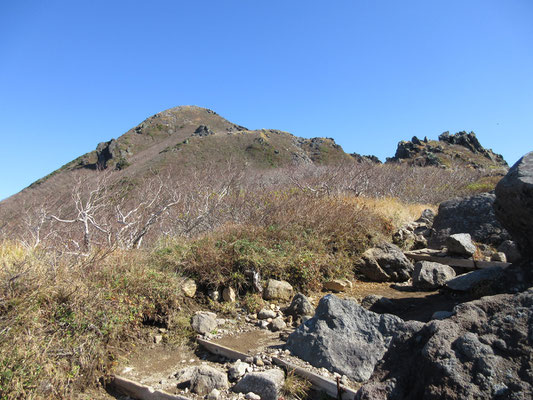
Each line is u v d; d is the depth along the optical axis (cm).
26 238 645
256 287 508
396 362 271
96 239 704
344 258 618
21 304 349
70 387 319
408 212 947
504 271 440
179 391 319
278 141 6072
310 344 346
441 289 507
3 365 297
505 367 230
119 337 386
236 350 376
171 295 447
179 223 808
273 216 664
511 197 393
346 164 1652
